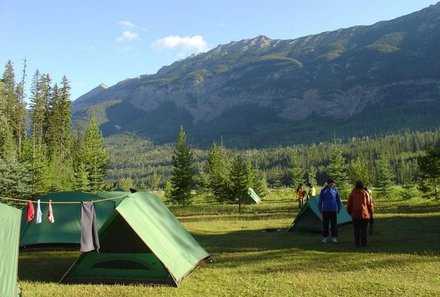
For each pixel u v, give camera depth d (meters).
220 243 16.05
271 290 9.19
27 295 8.99
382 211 29.39
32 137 65.62
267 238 17.41
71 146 82.50
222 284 9.84
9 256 8.10
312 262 12.00
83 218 10.06
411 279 9.86
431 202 37.31
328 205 15.79
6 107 67.06
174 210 39.12
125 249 10.38
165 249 10.58
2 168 29.77
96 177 57.34
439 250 13.09
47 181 47.91
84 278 10.38
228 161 78.69
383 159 56.28
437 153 37.97
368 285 9.33
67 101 74.69
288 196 63.75
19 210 8.98
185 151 51.72
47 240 15.21
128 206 10.76
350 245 14.97
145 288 9.55
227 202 55.03
